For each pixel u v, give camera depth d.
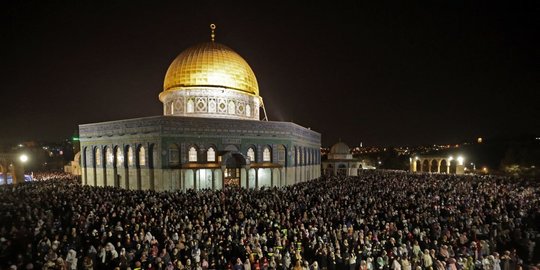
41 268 14.13
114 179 41.78
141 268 13.96
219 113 44.88
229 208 24.62
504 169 83.81
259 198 28.52
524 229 21.89
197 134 38.41
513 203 27.95
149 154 37.56
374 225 21.22
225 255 16.38
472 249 16.80
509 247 20.06
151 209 23.52
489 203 27.23
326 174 79.31
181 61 45.97
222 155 37.75
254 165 40.53
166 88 47.25
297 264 13.94
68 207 24.36
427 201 28.75
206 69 44.66
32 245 17.16
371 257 16.02
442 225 22.72
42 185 39.25
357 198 29.36
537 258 18.70
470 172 92.62
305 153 53.47
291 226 20.25
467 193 34.16
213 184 37.88
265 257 15.16
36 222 19.86
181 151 37.38
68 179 52.66
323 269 15.35
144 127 38.00
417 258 15.54
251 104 48.69
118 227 18.34
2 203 25.58
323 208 24.80
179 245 15.45
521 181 49.25
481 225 21.20
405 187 38.97
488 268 15.10
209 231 18.62
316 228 19.75
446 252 15.91
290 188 35.94
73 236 16.84
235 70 46.22
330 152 87.31
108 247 15.30
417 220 22.11
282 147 44.84
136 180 38.81
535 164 77.44
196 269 13.34
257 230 20.27
